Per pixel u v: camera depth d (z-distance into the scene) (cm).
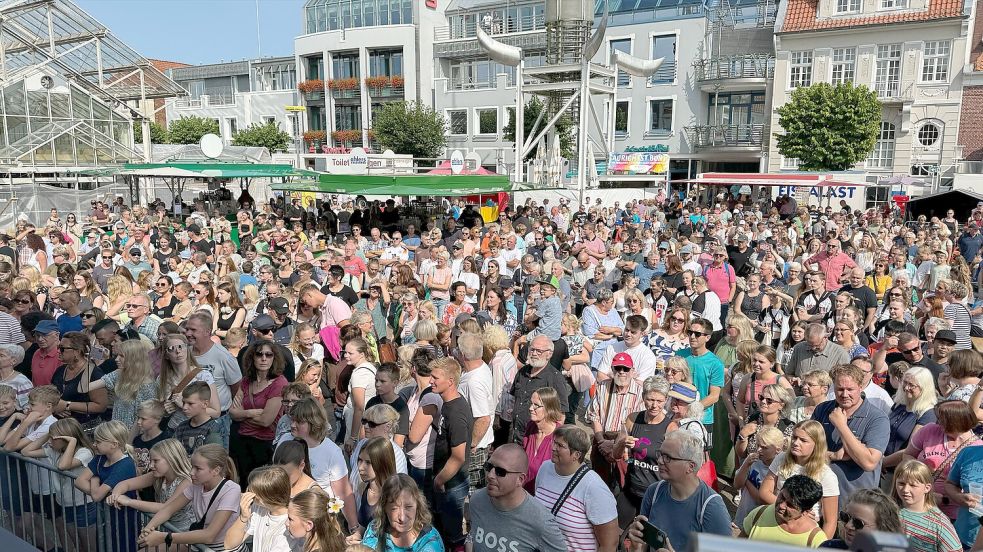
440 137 4081
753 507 471
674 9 3838
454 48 4231
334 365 730
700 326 618
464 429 508
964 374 555
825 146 3075
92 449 509
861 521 338
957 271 1030
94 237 1457
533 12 4088
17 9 2622
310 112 4950
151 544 431
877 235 1623
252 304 944
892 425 530
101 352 686
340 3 4703
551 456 458
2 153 2531
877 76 3294
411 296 845
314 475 477
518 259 1276
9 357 630
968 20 3041
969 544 421
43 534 495
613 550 396
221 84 5678
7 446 536
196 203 2412
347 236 1560
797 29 3416
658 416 490
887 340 662
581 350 733
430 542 392
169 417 549
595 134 4088
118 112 2883
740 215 2297
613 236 1745
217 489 438
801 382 531
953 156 3142
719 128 3719
